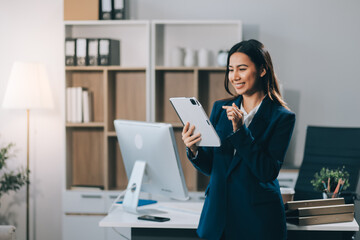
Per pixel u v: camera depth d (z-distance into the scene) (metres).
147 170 2.38
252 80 1.92
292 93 4.42
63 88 4.14
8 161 4.52
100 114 4.34
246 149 1.86
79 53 4.14
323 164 3.81
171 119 4.31
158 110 4.30
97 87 4.33
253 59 1.90
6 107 4.00
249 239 1.93
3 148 4.30
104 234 4.07
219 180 1.99
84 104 4.20
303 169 3.88
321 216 2.14
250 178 1.94
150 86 4.11
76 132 4.37
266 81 1.98
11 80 4.04
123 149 2.47
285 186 4.02
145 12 4.41
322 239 2.16
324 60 4.39
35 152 4.52
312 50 4.39
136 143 2.37
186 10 4.40
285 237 1.98
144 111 4.32
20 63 4.04
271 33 4.39
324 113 4.41
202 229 2.02
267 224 1.93
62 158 4.15
